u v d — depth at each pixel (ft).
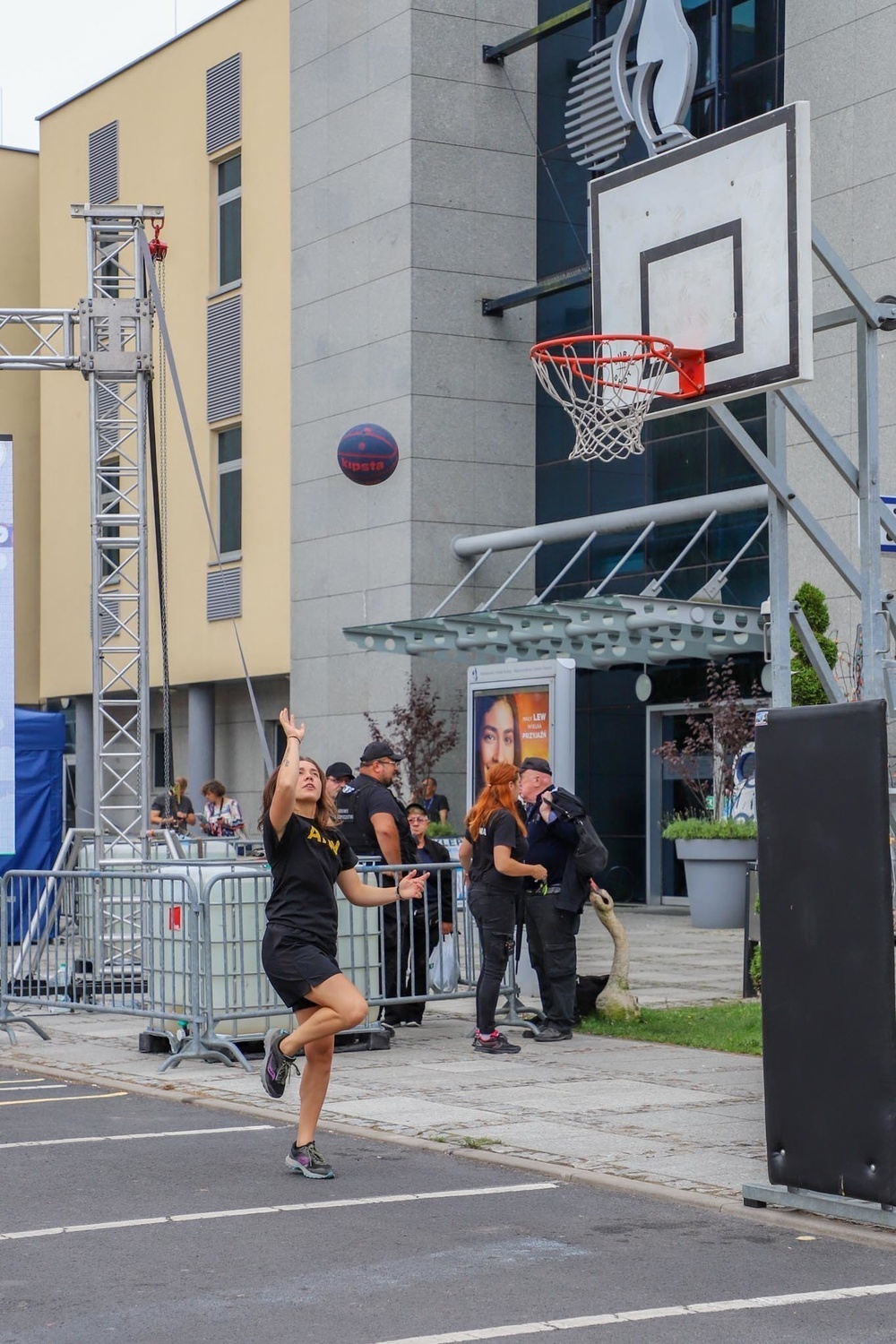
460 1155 26.35
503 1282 19.26
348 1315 17.95
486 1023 36.86
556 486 81.05
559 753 53.83
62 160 107.24
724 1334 17.29
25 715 55.98
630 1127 28.07
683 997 45.27
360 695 81.46
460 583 77.20
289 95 87.10
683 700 76.18
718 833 66.54
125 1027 43.75
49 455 108.99
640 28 72.02
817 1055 21.84
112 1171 25.49
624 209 32.19
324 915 25.18
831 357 62.03
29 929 43.19
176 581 95.25
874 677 29.43
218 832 75.41
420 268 79.30
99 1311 18.13
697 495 74.64
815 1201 21.94
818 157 63.52
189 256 94.73
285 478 86.84
